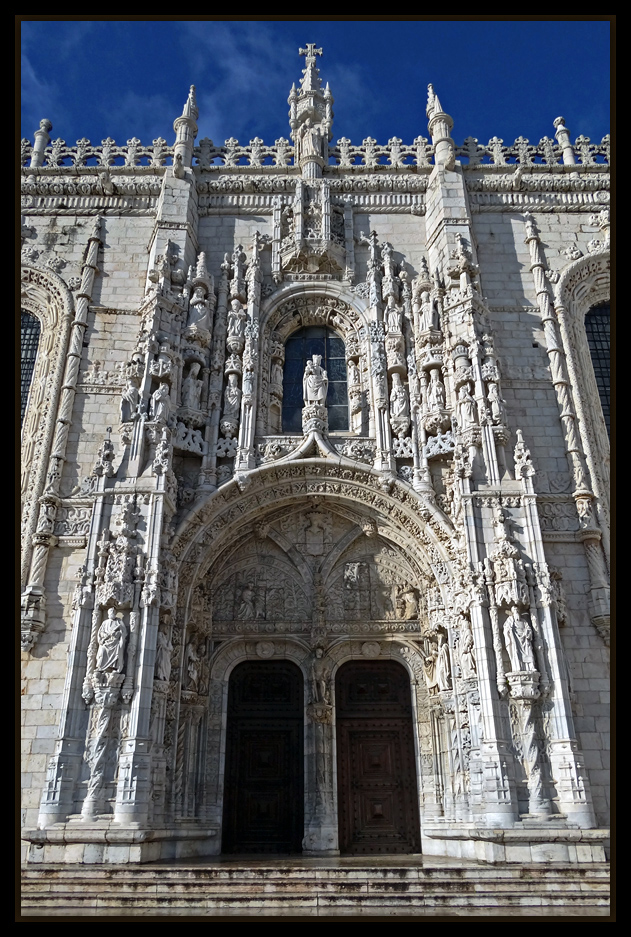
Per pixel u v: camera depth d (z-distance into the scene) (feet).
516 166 81.30
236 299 73.31
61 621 60.75
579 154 83.25
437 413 67.00
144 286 75.25
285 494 67.62
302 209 76.23
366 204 79.66
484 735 53.52
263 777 63.82
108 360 71.51
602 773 57.26
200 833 58.03
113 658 53.52
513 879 42.50
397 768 64.23
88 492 65.41
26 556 62.49
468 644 57.57
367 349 72.95
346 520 70.69
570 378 70.90
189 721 61.72
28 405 71.41
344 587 68.95
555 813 51.13
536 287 75.56
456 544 62.80
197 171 80.33
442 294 72.84
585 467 67.21
